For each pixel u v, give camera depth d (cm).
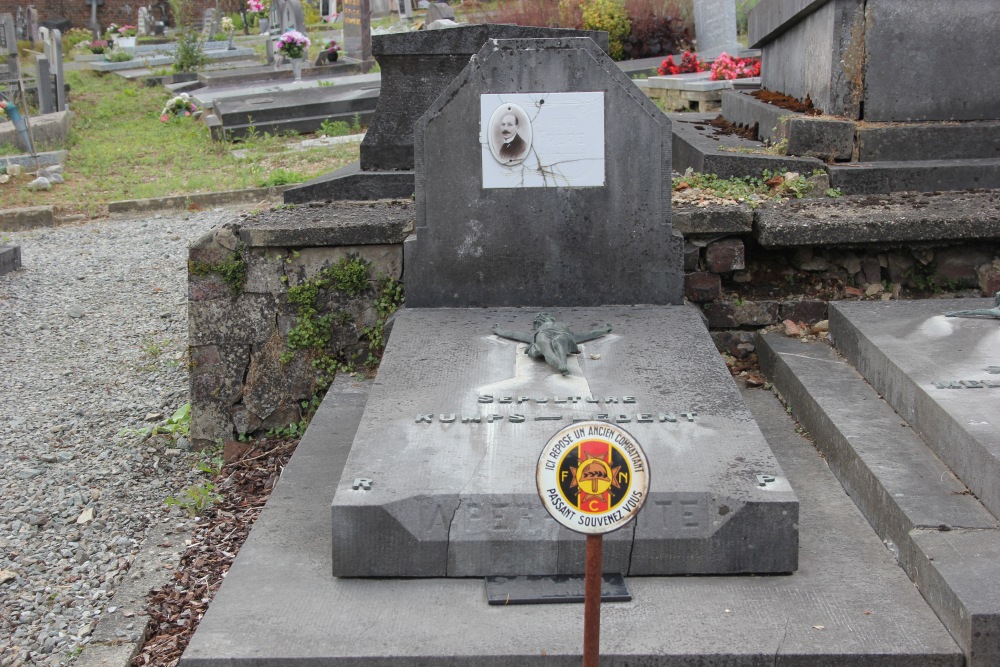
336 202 690
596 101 560
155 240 1160
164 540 507
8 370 784
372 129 728
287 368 618
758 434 426
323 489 491
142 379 757
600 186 569
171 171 1477
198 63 2431
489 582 389
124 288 993
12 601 461
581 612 371
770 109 771
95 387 745
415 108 724
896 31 677
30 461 615
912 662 345
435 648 351
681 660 345
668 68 1560
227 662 349
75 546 512
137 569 477
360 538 394
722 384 469
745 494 388
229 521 527
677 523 389
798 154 687
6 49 1527
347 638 359
